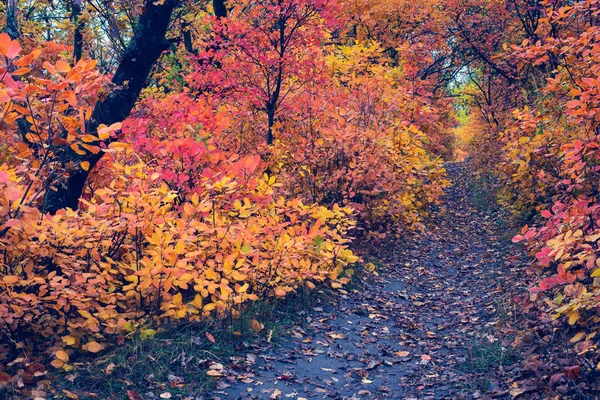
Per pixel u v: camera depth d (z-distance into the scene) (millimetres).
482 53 19125
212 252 5840
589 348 3984
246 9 10727
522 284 6930
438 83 24125
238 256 5848
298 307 6562
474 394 4355
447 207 16766
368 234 9805
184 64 14711
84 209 5988
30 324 4484
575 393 3768
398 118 11727
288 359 5262
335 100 10375
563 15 6918
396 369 5344
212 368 4656
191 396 4211
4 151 5984
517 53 7586
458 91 27875
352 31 22641
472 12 20016
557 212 4945
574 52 6621
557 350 4559
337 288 7570
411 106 12500
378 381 5023
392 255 10055
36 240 4758
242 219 6680
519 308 6051
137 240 5238
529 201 9078
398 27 21469
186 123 7445
